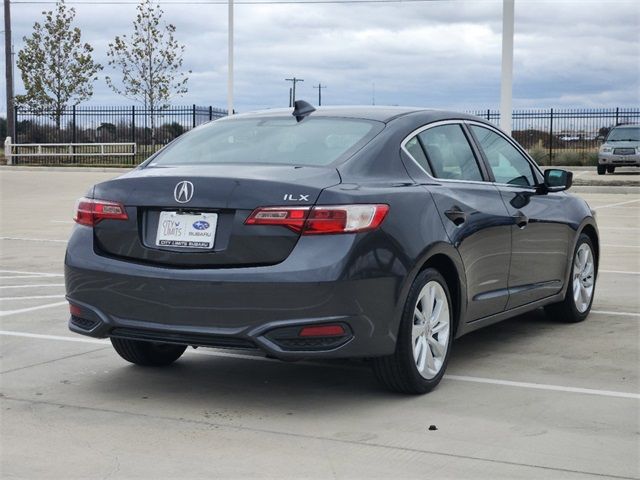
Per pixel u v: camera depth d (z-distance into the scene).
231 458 4.25
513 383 5.64
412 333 5.17
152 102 44.62
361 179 5.08
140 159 38.81
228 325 4.79
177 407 5.10
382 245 4.90
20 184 26.33
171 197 4.97
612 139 30.41
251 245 4.78
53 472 4.06
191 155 5.62
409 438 4.55
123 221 5.11
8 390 5.44
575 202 7.43
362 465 4.16
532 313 8.00
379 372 5.24
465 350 6.57
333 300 4.70
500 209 6.09
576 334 7.11
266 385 5.59
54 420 4.84
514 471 4.09
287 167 5.12
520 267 6.39
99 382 5.64
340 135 5.46
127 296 5.03
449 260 5.47
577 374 5.88
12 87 41.38
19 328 7.26
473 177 6.07
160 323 4.95
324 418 4.89
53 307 8.20
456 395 5.36
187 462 4.20
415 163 5.53
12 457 4.26
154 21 44.25
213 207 4.86
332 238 4.75
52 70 44.59
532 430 4.70
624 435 4.62
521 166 6.83
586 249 7.57
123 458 4.25
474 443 4.48
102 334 5.19
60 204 20.16
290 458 4.25
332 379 5.74
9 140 38.72
